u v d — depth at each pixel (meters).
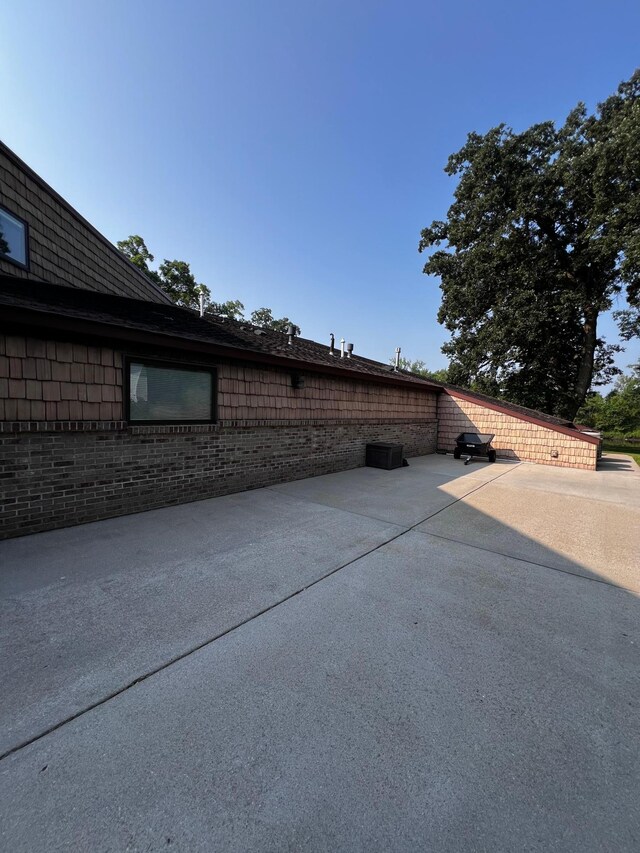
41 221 6.41
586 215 16.03
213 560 3.60
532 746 1.67
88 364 4.52
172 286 24.44
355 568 3.51
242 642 2.38
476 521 5.11
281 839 1.28
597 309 17.31
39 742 1.62
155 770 1.51
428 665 2.20
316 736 1.69
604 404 27.38
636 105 14.26
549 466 10.87
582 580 3.41
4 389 3.89
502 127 17.62
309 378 7.78
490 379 19.80
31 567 3.36
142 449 5.09
